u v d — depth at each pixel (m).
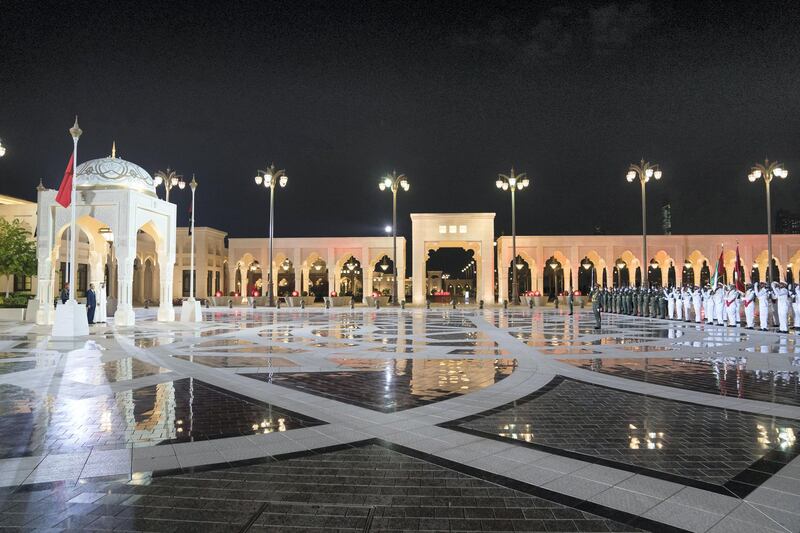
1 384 9.75
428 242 52.44
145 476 5.10
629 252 54.25
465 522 4.10
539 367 11.94
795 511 4.29
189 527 4.01
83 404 8.14
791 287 23.03
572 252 54.69
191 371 11.25
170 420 7.20
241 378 10.45
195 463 5.47
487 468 5.33
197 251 57.44
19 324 25.00
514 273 47.19
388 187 45.94
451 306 49.72
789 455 5.73
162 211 27.31
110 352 14.34
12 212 41.72
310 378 10.48
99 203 24.30
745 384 9.90
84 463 5.46
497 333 20.75
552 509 4.34
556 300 44.25
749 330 22.23
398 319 30.38
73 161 19.03
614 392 9.17
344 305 51.06
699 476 5.09
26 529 3.98
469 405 8.16
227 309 43.94
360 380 10.27
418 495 4.63
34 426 6.87
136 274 55.53
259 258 56.84
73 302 18.14
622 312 36.50
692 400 8.53
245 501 4.50
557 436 6.46
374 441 6.26
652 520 4.12
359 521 4.11
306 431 6.68
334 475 5.13
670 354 14.18
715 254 53.47
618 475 5.12
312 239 56.50
